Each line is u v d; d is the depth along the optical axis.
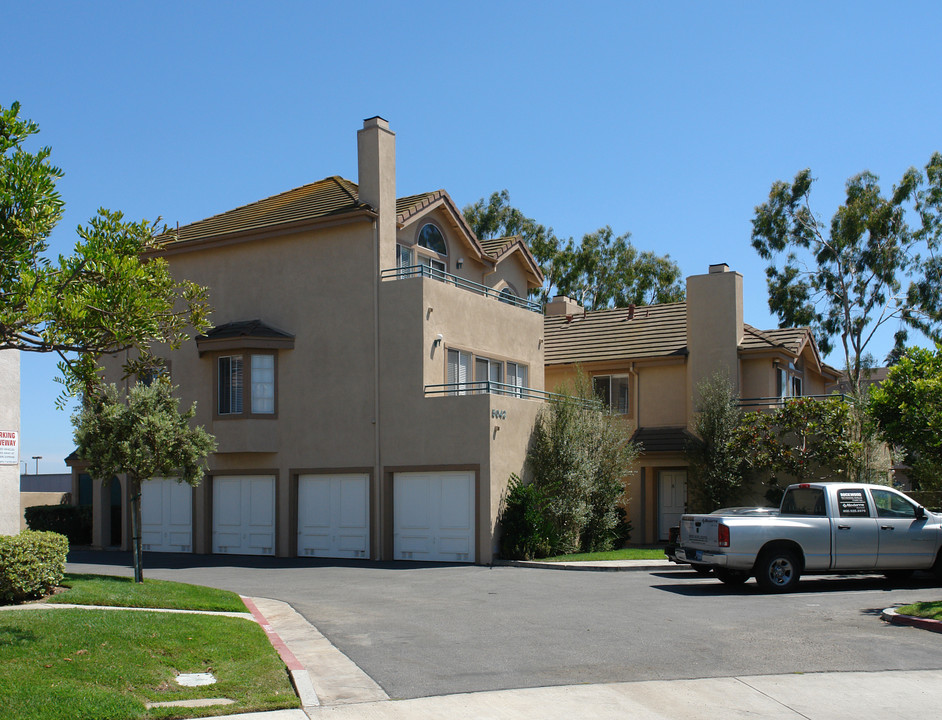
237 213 29.12
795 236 44.78
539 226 55.81
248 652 10.38
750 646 11.23
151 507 27.50
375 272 24.41
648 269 55.38
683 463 28.75
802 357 32.97
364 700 8.72
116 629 10.37
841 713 8.41
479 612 14.08
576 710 8.40
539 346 29.75
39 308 8.70
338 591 17.00
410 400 23.56
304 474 25.05
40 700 7.80
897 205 43.59
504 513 22.81
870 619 13.27
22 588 12.67
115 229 9.92
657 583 17.92
